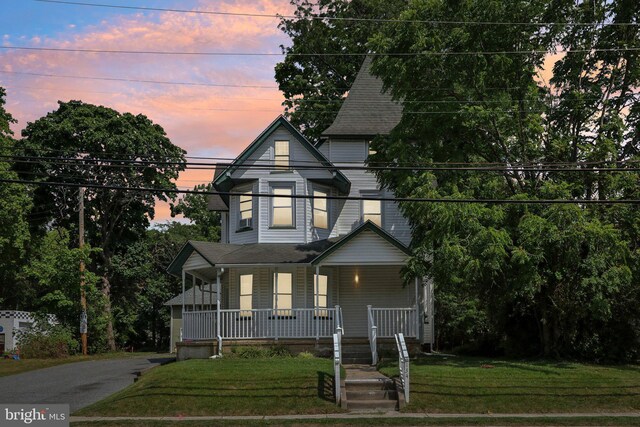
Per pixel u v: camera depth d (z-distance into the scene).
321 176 29.17
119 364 30.50
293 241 28.89
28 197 41.56
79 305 39.66
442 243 21.30
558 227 21.20
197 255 27.28
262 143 29.31
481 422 16.39
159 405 18.00
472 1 23.25
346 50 47.97
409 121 24.44
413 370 20.61
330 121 46.59
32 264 39.31
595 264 21.31
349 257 26.00
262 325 26.69
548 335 24.38
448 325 34.31
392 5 47.25
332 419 16.72
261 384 19.12
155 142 46.34
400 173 23.77
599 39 24.50
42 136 43.31
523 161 23.61
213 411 17.61
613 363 23.59
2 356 35.47
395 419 16.67
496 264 20.48
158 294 51.88
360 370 21.98
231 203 30.41
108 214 47.56
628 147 25.34
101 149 44.28
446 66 23.39
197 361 23.02
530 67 23.34
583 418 16.73
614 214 22.58
